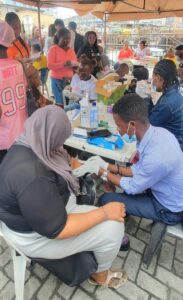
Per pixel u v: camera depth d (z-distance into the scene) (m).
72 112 2.38
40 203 1.02
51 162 1.12
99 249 1.39
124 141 1.90
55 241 1.23
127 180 1.62
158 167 1.41
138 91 2.91
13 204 1.08
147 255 1.73
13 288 1.62
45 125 1.08
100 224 1.34
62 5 5.66
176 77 2.08
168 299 1.58
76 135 1.96
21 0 5.14
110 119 2.25
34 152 1.07
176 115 2.05
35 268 1.75
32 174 1.02
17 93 1.90
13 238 1.23
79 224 1.18
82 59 3.23
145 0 5.78
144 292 1.61
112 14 6.90
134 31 11.83
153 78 2.15
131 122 1.41
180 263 1.82
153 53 8.88
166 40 10.36
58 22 4.91
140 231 2.10
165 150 1.42
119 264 1.79
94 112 2.08
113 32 11.73
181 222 1.61
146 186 1.52
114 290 1.62
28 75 2.21
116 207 1.35
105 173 1.70
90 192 1.64
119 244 1.43
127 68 3.66
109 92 2.54
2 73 1.73
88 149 1.83
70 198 1.36
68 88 3.41
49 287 1.63
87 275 1.44
